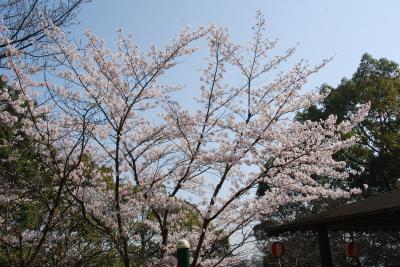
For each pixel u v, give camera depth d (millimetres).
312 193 7777
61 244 6781
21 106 7922
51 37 7523
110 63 7754
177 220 8289
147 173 8219
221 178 7410
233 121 7645
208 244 7715
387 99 19062
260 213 7918
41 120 7594
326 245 7391
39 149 7359
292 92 7594
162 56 7855
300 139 7195
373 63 20844
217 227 7926
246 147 7176
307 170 7520
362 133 19609
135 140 7883
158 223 8055
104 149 7773
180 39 7879
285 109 7602
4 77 7434
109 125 7895
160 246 7535
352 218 6398
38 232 6828
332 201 14648
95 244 7016
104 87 7711
